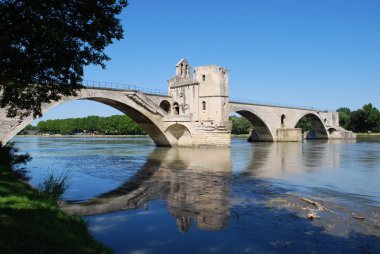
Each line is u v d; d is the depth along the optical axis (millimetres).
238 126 161250
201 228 14969
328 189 24062
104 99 51750
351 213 17422
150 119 60781
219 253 12203
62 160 43594
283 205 19172
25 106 19781
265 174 31219
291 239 13578
